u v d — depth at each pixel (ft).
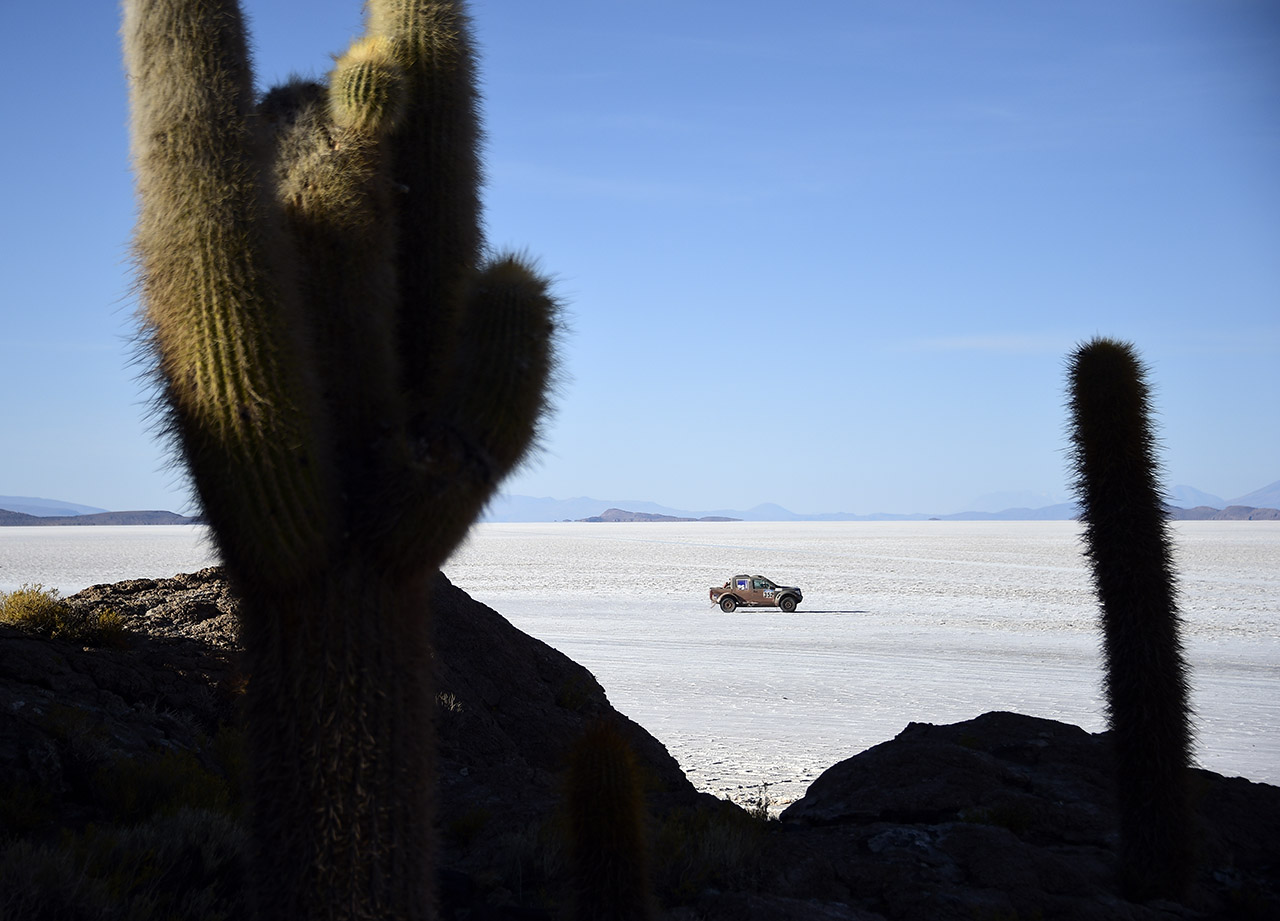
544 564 247.91
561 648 90.53
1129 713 21.07
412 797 13.03
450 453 12.72
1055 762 27.68
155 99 12.48
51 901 15.49
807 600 144.56
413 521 12.54
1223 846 23.09
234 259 12.01
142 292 12.75
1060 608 128.67
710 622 114.42
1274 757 48.96
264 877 12.69
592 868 14.66
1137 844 20.98
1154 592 20.94
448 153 15.40
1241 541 377.71
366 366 13.43
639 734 36.94
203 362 11.82
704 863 20.22
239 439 11.77
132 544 389.19
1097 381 21.09
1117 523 21.11
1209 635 97.76
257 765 12.83
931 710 61.46
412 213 15.08
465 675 34.45
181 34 12.48
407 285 14.92
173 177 12.23
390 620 12.94
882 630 105.19
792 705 63.26
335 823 12.40
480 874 20.08
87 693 25.88
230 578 12.96
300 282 13.25
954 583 175.94
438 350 14.66
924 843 21.80
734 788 41.98
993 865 20.56
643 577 198.29
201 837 19.53
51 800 20.68
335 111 14.20
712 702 64.23
